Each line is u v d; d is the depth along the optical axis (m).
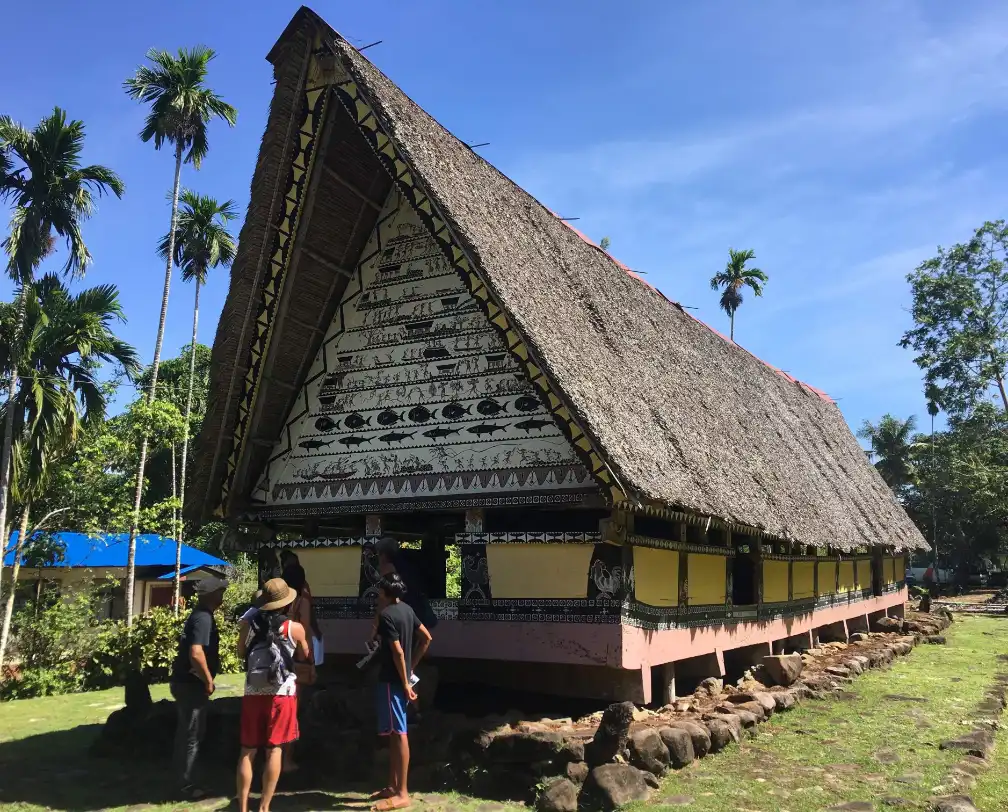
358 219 9.23
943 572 56.84
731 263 46.41
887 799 5.88
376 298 9.42
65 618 15.77
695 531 9.48
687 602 8.92
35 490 16.50
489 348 8.61
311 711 7.59
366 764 6.82
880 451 60.69
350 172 8.74
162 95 24.39
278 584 6.18
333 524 10.59
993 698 10.07
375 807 5.93
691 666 9.91
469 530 8.21
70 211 18.09
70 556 22.95
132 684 8.29
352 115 7.86
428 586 10.41
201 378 37.34
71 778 7.11
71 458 18.64
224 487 9.67
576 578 7.57
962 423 44.66
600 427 6.88
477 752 6.49
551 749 6.28
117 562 24.16
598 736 6.29
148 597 25.97
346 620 9.04
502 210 9.53
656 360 10.82
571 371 7.34
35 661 14.86
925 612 24.36
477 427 8.46
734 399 13.99
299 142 8.27
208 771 7.20
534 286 8.33
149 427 21.28
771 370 21.25
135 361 18.84
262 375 9.24
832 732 8.11
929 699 10.04
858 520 16.06
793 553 13.42
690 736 6.92
